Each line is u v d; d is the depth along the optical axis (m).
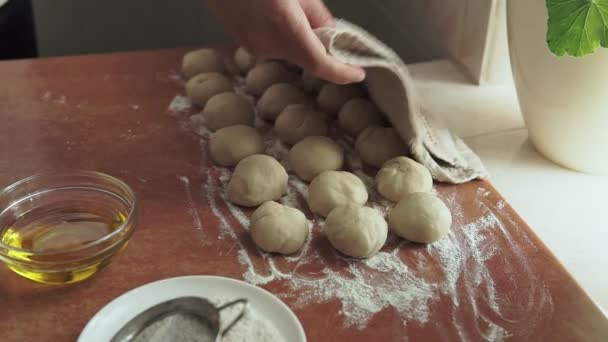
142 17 1.64
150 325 0.61
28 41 1.28
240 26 0.78
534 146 0.88
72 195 0.77
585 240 0.73
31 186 0.75
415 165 0.79
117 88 1.02
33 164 0.85
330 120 0.96
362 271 0.69
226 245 0.72
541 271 0.68
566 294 0.65
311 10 0.82
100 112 0.96
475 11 0.98
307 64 0.74
